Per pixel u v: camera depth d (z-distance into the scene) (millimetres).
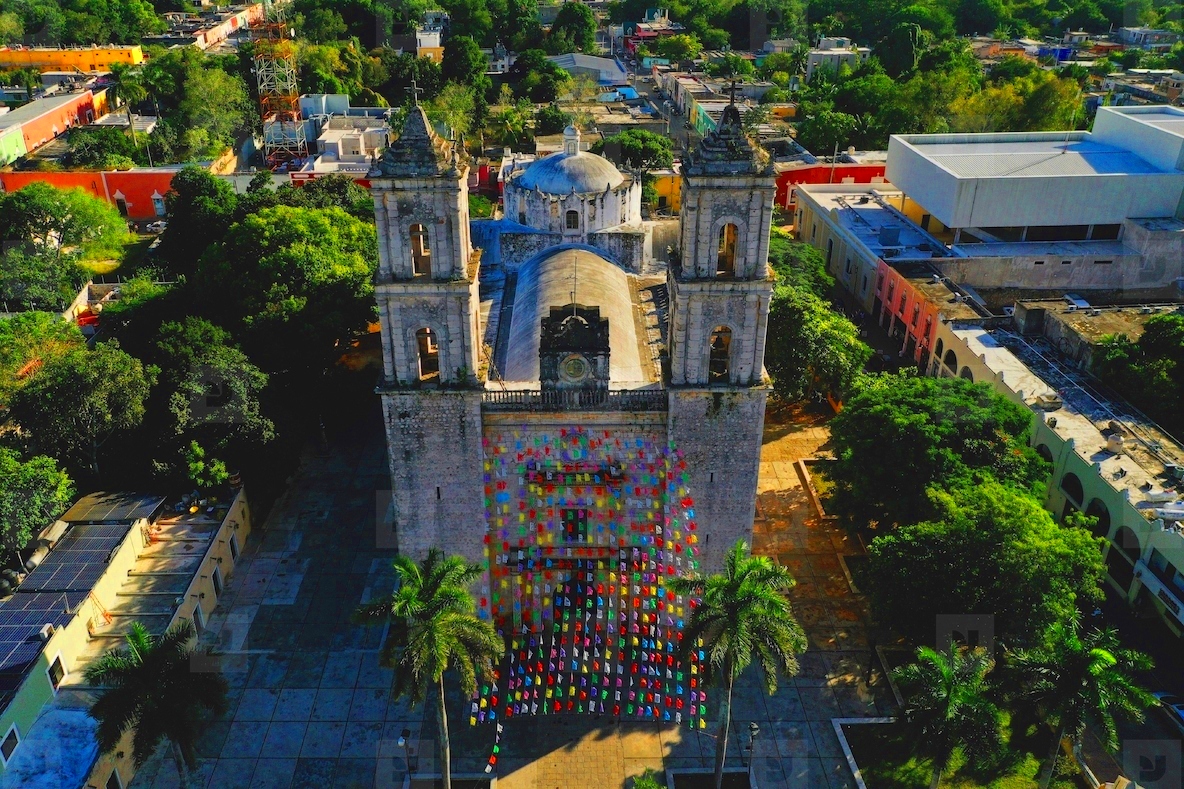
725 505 60156
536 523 61219
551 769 55656
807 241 138000
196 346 77625
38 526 65938
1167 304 97125
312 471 84250
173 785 54562
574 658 62125
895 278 108688
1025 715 59344
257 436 74500
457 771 55438
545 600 63656
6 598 60656
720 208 52031
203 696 47125
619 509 60625
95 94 192750
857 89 174750
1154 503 68438
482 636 48938
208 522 71000
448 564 49312
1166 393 78750
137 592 64438
